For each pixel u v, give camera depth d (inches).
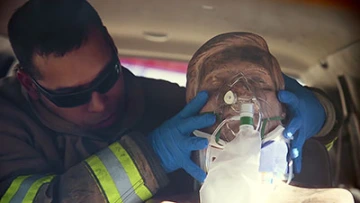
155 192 58.2
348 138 61.4
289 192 58.3
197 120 57.7
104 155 58.6
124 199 57.7
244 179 54.1
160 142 58.5
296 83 61.6
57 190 58.0
